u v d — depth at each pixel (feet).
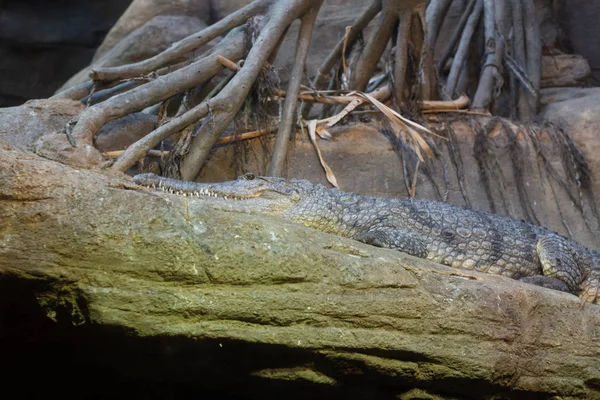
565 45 31.27
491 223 18.04
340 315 12.65
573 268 17.49
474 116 24.04
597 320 14.82
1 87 38.29
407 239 16.72
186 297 11.87
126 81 20.99
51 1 39.37
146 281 11.75
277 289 12.39
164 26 29.55
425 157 22.38
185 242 11.94
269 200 16.92
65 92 20.31
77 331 12.32
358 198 17.87
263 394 14.24
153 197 12.20
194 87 21.75
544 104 26.89
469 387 13.89
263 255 12.32
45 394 14.62
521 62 27.25
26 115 18.80
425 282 13.43
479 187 22.44
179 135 19.66
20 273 11.25
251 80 20.56
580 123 23.54
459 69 27.30
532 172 22.76
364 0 31.14
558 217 22.34
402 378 13.50
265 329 12.36
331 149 21.86
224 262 12.09
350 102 22.68
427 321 13.19
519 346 13.97
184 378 13.85
